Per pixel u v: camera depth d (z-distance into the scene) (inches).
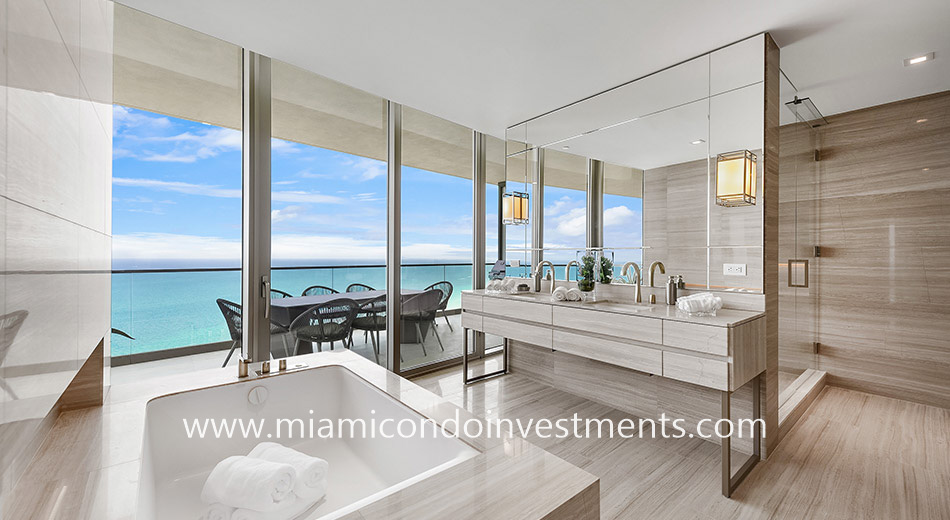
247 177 105.7
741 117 92.9
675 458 89.7
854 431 102.2
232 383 68.4
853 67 103.4
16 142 23.3
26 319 24.8
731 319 80.7
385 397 65.0
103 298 59.1
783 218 106.3
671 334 85.1
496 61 103.2
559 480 39.6
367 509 34.4
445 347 161.0
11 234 22.4
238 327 107.3
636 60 102.3
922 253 120.9
